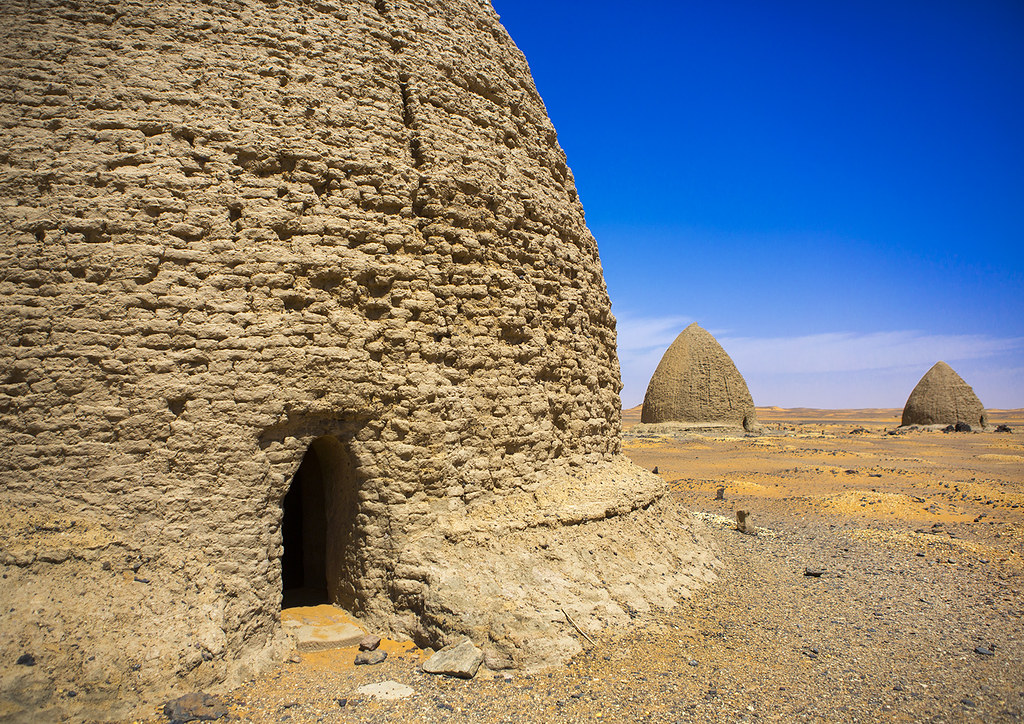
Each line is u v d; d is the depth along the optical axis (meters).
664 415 41.59
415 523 7.05
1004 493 20.55
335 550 7.51
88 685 5.07
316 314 6.72
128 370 6.10
